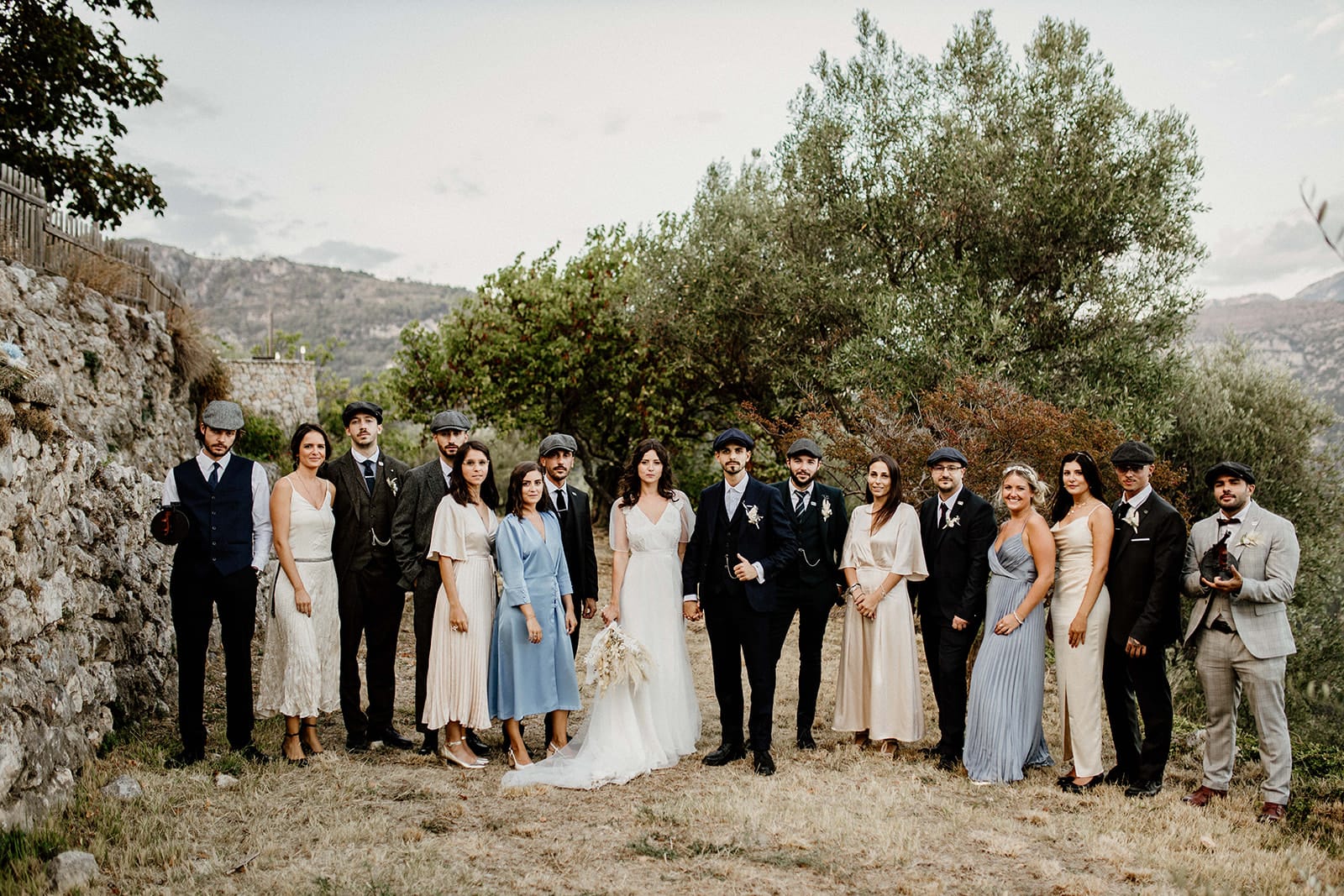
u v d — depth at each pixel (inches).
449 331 788.0
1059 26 534.3
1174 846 177.2
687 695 241.9
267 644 221.5
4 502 173.8
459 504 225.8
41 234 362.6
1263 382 569.0
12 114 482.9
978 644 336.2
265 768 210.5
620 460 840.3
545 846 171.5
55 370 333.7
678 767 228.7
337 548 233.9
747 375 660.1
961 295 511.8
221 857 162.4
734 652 237.9
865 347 513.3
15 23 478.0
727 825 184.2
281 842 168.6
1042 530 224.2
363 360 6707.7
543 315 739.4
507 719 222.2
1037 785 217.6
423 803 194.4
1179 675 422.3
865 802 199.8
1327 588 530.6
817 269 562.6
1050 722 289.3
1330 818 197.3
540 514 233.3
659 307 661.3
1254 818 194.5
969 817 193.0
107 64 526.9
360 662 341.7
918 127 557.9
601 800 198.7
